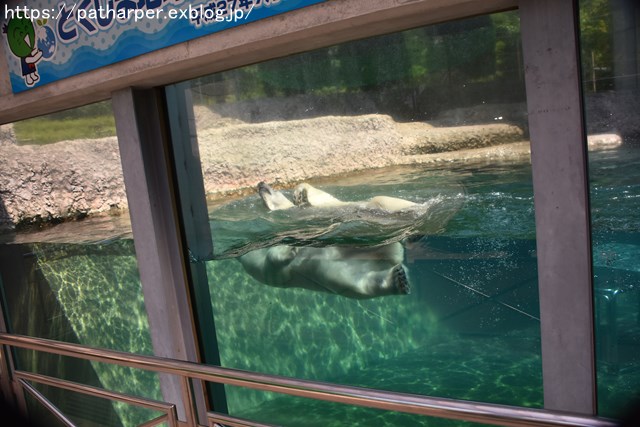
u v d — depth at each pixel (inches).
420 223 122.4
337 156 130.8
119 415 192.1
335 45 123.0
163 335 155.3
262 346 159.8
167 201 149.7
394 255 128.8
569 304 89.5
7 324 209.5
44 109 167.0
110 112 161.0
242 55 119.2
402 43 114.2
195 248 156.6
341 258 138.4
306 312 150.6
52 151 176.9
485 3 92.4
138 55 126.0
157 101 145.5
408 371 134.1
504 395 119.9
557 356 92.4
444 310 124.6
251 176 144.5
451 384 126.6
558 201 87.5
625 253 96.6
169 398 157.8
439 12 97.6
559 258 89.0
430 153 117.2
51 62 145.6
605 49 89.5
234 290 157.0
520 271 111.7
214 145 146.6
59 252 186.7
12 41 154.0
